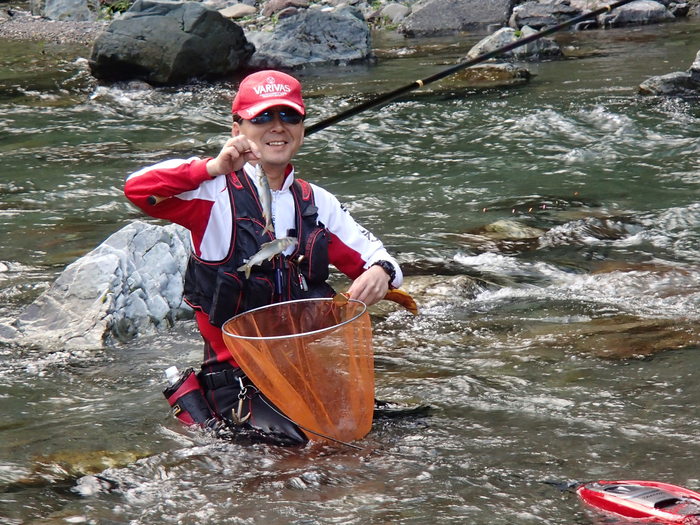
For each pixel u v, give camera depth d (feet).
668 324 27.58
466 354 25.80
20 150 59.21
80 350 27.37
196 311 21.31
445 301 30.86
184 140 61.72
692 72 66.39
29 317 29.25
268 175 20.71
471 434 20.11
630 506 15.92
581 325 27.94
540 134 58.29
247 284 20.34
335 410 19.71
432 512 16.47
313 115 67.62
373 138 59.72
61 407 22.84
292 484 17.92
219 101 75.31
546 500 16.76
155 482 18.33
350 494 17.35
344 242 21.91
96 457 19.65
